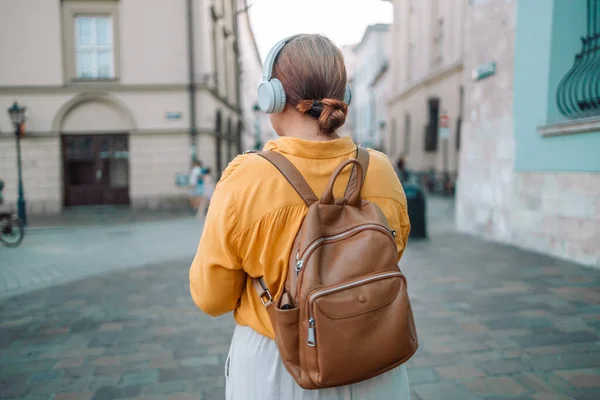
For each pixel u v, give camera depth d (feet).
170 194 51.60
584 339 10.89
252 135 119.65
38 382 9.52
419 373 9.45
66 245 27.73
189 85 50.96
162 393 9.02
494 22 24.07
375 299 3.15
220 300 3.76
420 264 19.30
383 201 3.87
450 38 64.34
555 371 9.37
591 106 17.97
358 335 3.10
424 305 13.78
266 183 3.53
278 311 3.27
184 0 50.47
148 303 15.11
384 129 112.57
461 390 8.73
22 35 48.93
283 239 3.51
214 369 10.07
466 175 27.76
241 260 3.65
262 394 3.71
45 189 49.93
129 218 43.52
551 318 12.35
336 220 3.44
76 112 50.49
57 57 49.37
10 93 49.08
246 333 3.89
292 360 3.29
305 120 3.84
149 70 50.72
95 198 51.72
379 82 124.26
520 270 17.74
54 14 49.06
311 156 3.67
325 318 3.08
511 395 8.49
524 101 21.66
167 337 12.01
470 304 13.75
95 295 16.20
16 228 27.63
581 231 18.35
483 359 10.00
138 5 50.24
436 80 69.36
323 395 3.54
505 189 23.50
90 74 51.06
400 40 91.09
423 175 72.54
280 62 3.84
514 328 11.72
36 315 13.98
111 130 50.98
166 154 51.39
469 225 27.50
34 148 49.57
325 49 3.86
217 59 59.72
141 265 21.44
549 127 19.56
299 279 3.24
